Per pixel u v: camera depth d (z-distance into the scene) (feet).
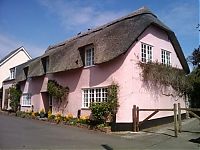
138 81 56.24
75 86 67.26
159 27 63.82
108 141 41.57
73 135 46.80
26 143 38.24
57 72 73.00
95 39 60.54
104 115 54.90
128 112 53.31
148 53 60.85
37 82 88.28
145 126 56.18
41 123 66.28
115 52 53.93
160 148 36.47
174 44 69.31
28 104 94.43
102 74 58.85
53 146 36.73
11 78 118.21
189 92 72.90
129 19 60.49
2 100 124.77
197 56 77.41
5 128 53.98
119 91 54.29
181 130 49.70
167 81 64.08
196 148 36.17
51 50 87.66
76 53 66.03
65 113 69.97
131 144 39.32
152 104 59.00
